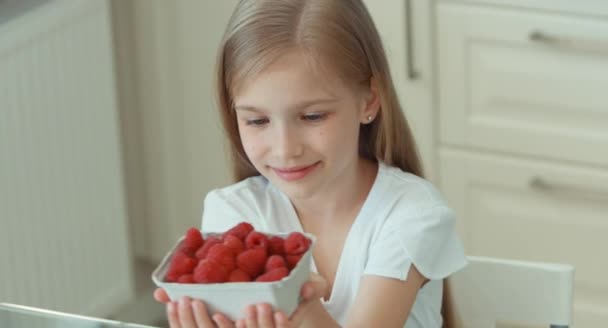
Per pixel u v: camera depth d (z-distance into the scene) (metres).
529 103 2.68
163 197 3.18
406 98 2.77
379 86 1.52
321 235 1.61
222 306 1.16
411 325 1.60
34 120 2.67
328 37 1.41
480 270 1.69
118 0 2.95
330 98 1.40
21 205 2.69
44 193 2.74
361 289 1.51
